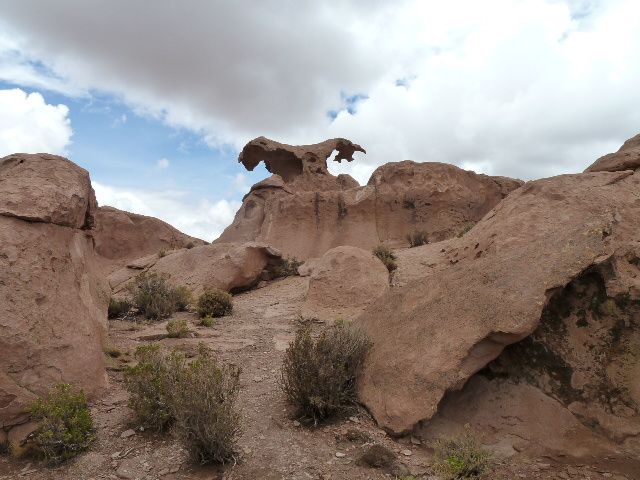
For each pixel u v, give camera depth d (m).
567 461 4.84
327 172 40.62
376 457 5.02
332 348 6.58
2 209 7.04
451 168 28.08
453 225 26.69
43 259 7.12
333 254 14.48
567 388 5.49
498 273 6.26
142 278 14.58
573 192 10.13
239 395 6.99
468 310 6.07
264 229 31.03
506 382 5.76
